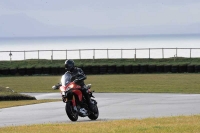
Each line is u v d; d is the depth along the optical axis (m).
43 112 47.47
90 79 106.94
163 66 124.94
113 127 30.14
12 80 109.75
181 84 90.56
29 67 127.88
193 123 31.41
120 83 95.12
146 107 50.94
